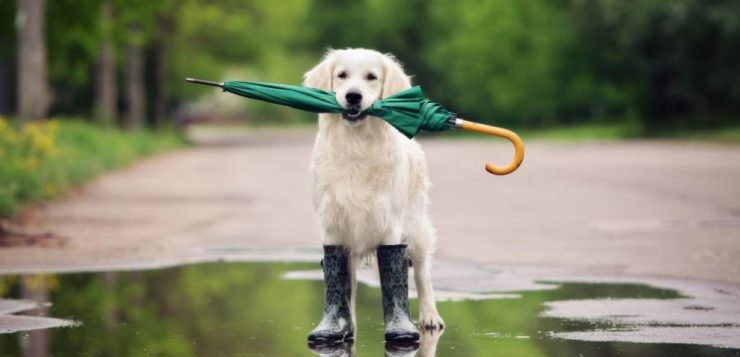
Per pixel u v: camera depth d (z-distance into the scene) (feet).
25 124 82.02
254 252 43.37
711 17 164.76
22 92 86.53
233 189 77.71
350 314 25.43
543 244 44.19
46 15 116.67
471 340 24.61
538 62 220.23
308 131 320.29
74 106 179.22
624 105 221.66
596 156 115.55
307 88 24.67
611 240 44.83
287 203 65.87
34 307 29.76
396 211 24.89
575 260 39.34
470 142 188.14
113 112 145.89
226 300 30.99
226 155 139.74
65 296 31.83
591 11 187.32
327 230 24.89
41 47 86.94
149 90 197.67
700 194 65.51
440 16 255.09
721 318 27.17
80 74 134.10
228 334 25.49
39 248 44.09
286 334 25.54
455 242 45.39
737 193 65.57
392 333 24.53
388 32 261.85
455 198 67.26
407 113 24.32
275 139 223.30
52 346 23.95
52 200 66.59
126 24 137.39
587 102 224.74
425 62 260.83
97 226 52.60
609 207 59.41
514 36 225.35
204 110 448.24
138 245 45.34
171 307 29.68
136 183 84.48
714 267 36.52
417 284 26.86
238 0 200.95
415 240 26.53
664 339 24.32
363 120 24.32
